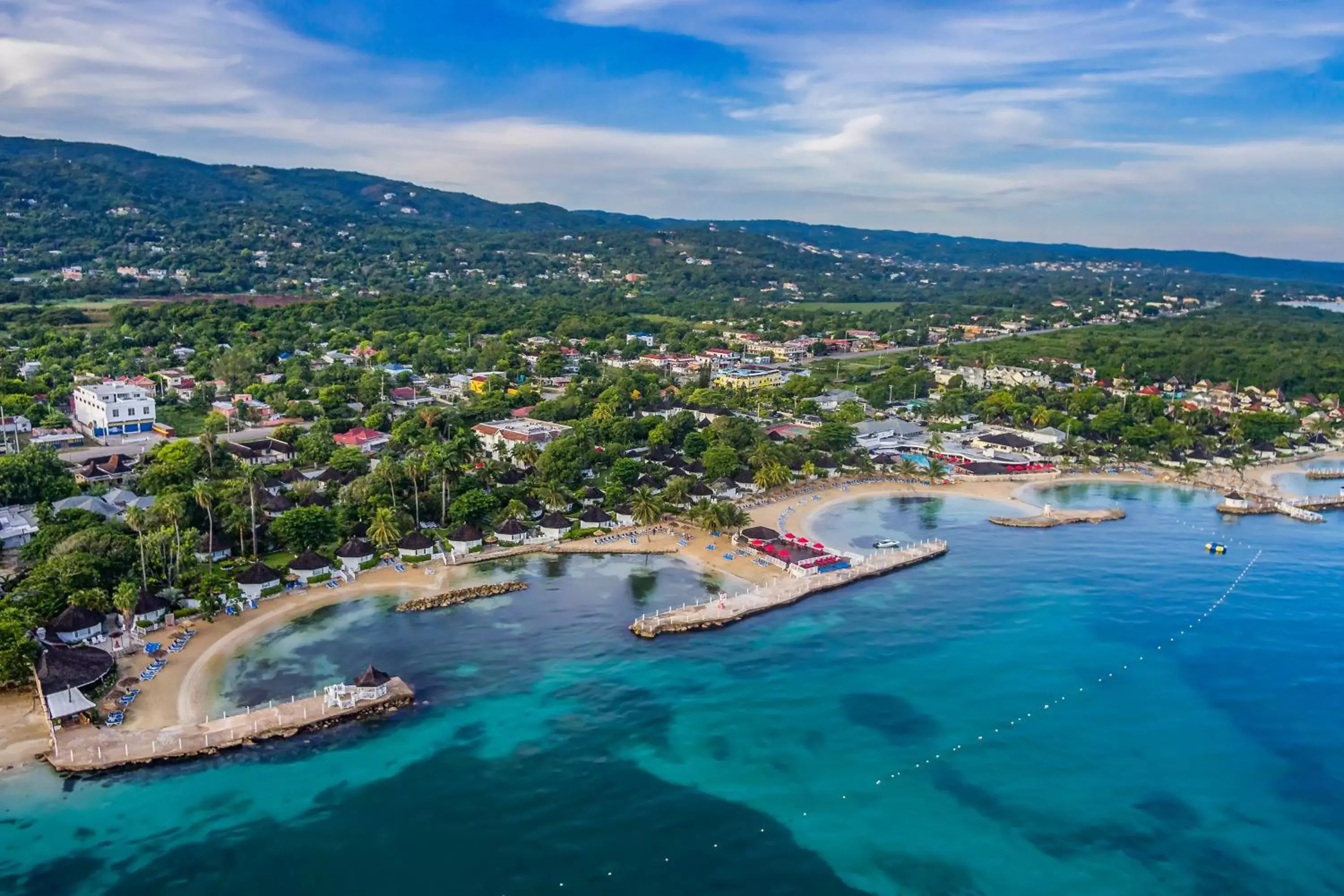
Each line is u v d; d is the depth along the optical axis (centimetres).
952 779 11912
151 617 15100
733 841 10500
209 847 10081
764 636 16200
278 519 18575
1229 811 11400
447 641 15425
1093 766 12319
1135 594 18662
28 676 12862
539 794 11244
